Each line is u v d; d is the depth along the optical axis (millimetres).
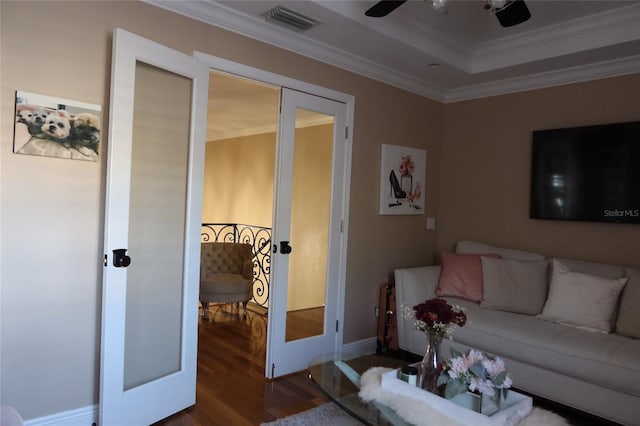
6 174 2078
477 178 4250
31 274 2160
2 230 2074
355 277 3756
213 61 2783
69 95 2232
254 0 2619
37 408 2201
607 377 2459
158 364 2578
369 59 3559
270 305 3193
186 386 2674
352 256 3721
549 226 3762
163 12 2568
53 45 2184
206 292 4809
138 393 2379
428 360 2004
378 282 3957
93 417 2369
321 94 3408
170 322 2637
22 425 1396
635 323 2760
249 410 2707
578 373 2572
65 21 2217
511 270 3420
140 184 2457
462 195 4359
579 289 2982
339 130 3559
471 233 4293
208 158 8570
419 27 3244
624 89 3379
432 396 1893
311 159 3404
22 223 2127
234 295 4883
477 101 4258
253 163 7270
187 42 2674
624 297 2887
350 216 3678
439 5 2189
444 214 4500
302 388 3059
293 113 3246
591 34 3121
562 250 3684
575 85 3633
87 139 2289
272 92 4812
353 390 2154
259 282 5793
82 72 2271
